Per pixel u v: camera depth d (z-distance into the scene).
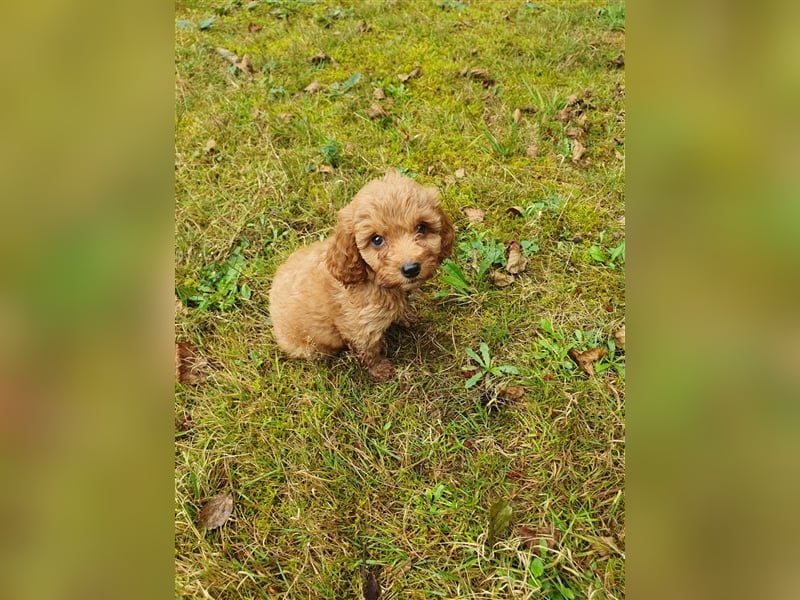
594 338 0.64
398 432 0.60
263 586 0.52
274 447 0.58
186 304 0.68
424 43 1.01
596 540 0.51
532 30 1.03
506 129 0.85
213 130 0.86
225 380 0.63
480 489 0.56
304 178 0.80
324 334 0.62
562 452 0.57
